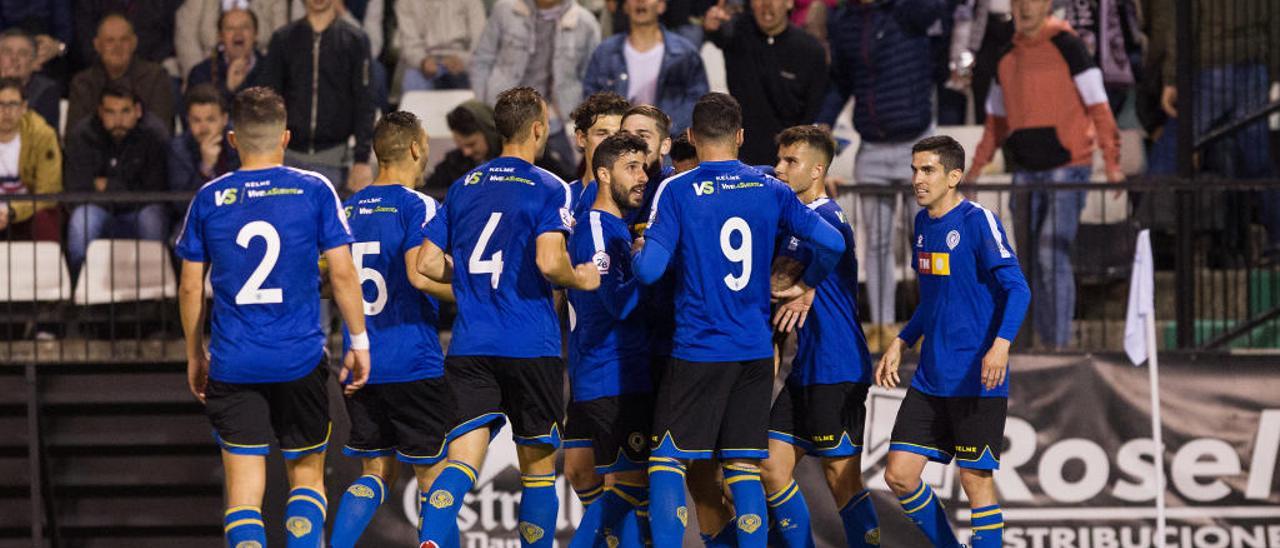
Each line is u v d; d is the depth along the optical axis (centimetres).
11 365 3091
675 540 1942
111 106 3291
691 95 3262
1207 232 3378
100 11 3759
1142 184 3000
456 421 2056
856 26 3269
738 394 1981
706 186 1956
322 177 1983
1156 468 2812
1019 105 3250
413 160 2244
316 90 3297
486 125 3178
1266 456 2998
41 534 3102
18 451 3133
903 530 3006
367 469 2256
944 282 2169
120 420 3159
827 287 2158
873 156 3291
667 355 2070
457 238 2073
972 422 2158
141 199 3034
